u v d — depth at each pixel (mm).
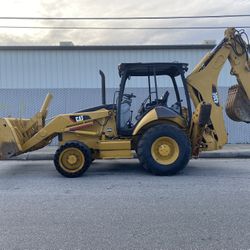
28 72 19891
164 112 9820
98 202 7035
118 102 10094
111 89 17359
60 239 5156
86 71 19906
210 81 10281
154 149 9609
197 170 10430
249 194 7500
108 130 10203
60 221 5926
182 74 10125
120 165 11414
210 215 6109
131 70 10133
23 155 13352
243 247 4820
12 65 19859
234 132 17188
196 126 9836
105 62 19938
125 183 8727
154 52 19922
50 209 6613
